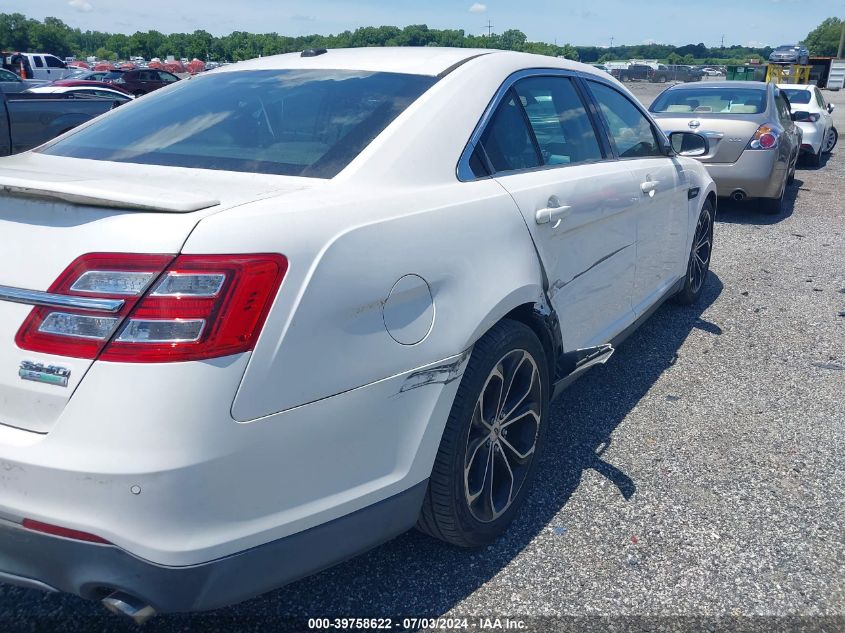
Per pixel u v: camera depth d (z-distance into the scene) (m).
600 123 3.71
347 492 2.09
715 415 3.85
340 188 2.23
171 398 1.73
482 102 2.83
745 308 5.60
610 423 3.75
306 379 1.92
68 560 1.80
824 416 3.85
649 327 5.16
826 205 9.76
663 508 3.01
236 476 1.83
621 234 3.63
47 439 1.77
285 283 1.87
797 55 47.50
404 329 2.16
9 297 1.83
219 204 1.94
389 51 3.21
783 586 2.56
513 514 2.79
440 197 2.43
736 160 8.30
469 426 2.44
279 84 2.93
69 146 2.82
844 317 5.41
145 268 1.75
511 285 2.56
